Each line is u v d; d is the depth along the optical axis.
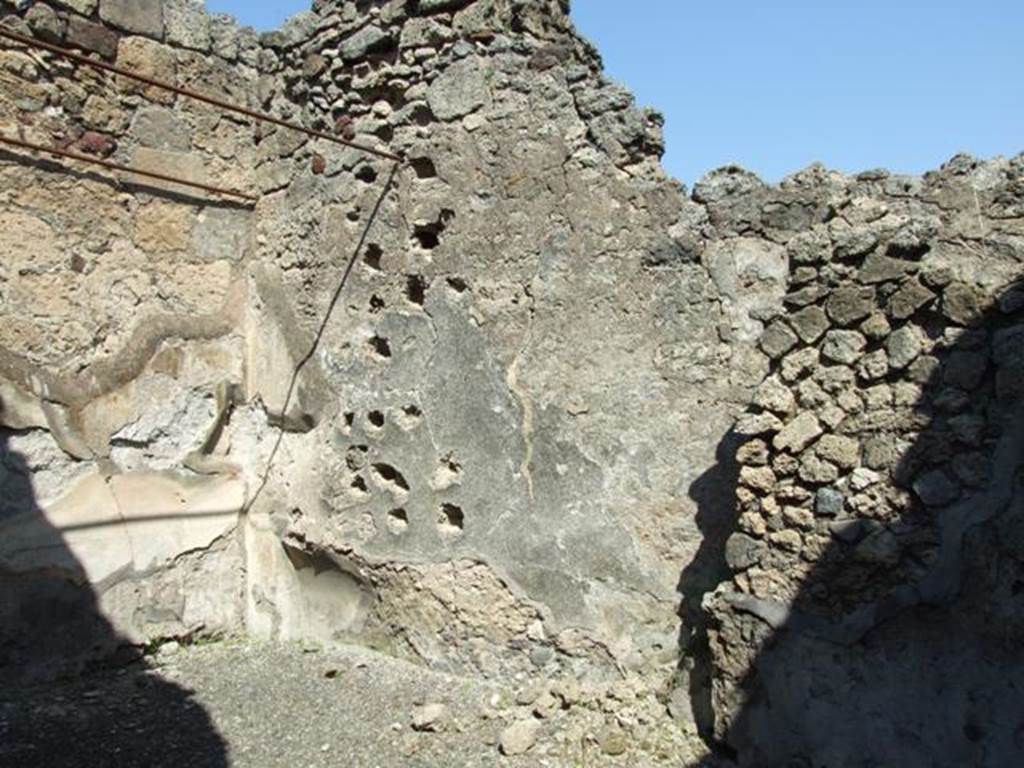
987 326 2.69
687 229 3.58
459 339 4.12
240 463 4.95
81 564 4.33
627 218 3.71
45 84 4.29
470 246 4.10
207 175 4.84
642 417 3.66
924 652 2.73
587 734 3.36
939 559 2.70
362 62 4.47
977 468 2.67
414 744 3.44
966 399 2.70
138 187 4.59
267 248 4.93
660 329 3.63
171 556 4.64
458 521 4.14
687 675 3.42
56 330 4.30
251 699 3.95
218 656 4.55
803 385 2.95
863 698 2.80
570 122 3.85
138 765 3.34
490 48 4.06
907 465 2.76
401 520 4.32
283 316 4.80
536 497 3.89
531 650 3.89
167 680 4.21
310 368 4.65
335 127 4.59
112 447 4.47
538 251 3.91
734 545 3.07
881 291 2.84
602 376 3.75
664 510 3.61
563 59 3.91
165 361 4.66
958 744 2.66
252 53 4.99
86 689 4.12
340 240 4.55
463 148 4.12
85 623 4.33
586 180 3.79
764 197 3.45
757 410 3.04
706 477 3.52
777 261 3.41
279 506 4.77
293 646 4.60
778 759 2.94
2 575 4.11
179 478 4.71
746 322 3.47
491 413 4.02
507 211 4.00
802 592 2.92
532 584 3.89
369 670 4.19
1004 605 2.62
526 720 3.53
